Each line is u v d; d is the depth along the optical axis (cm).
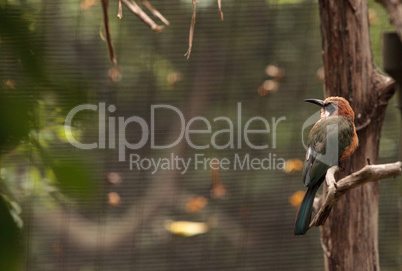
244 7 1234
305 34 1266
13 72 171
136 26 1188
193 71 1254
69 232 1125
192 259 1323
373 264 559
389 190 1139
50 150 182
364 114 554
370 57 559
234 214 1253
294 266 1230
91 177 170
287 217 1228
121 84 1193
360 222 556
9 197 190
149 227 1305
